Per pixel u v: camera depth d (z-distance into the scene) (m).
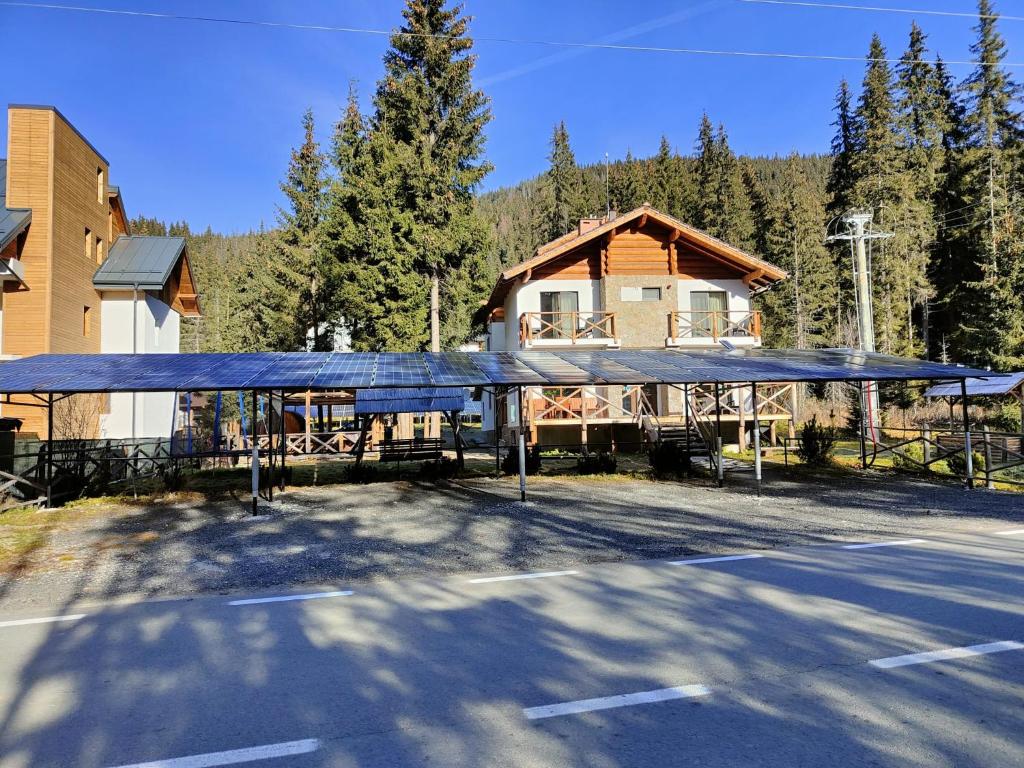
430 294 24.19
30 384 10.29
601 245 23.30
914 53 38.81
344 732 3.16
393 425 26.34
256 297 42.78
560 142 55.34
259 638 4.66
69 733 3.22
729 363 13.92
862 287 21.80
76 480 12.93
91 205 20.14
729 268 23.72
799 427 22.19
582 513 10.40
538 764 2.80
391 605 5.47
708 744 2.96
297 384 10.60
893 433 23.92
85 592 6.12
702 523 9.32
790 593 5.50
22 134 17.45
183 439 20.81
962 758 2.80
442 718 3.29
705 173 52.28
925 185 36.59
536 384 11.47
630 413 21.78
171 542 8.57
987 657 4.00
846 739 2.98
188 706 3.51
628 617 4.93
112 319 20.64
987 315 28.73
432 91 23.61
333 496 12.99
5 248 16.22
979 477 13.77
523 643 4.40
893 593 5.44
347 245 23.17
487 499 12.24
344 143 26.34
